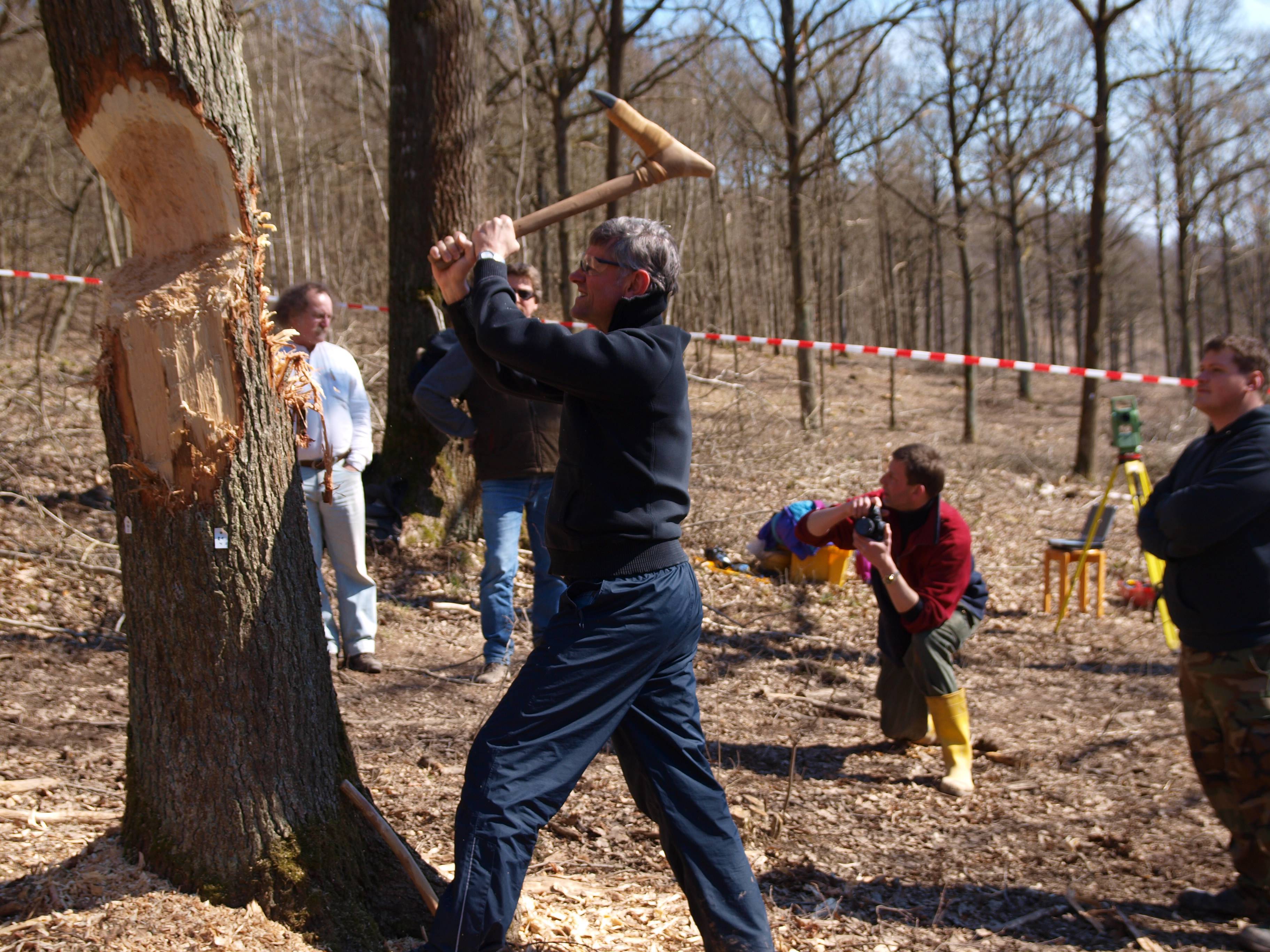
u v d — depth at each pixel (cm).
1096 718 500
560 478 229
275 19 1677
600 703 218
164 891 228
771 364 2439
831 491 1001
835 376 2583
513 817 209
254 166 228
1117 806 388
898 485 404
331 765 245
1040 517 1095
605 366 213
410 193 726
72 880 231
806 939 281
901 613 400
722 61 1992
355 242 1877
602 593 219
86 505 683
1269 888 296
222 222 223
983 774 420
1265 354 301
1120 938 292
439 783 368
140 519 226
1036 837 358
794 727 472
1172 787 407
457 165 727
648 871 313
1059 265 2902
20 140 1541
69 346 1418
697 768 234
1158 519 306
